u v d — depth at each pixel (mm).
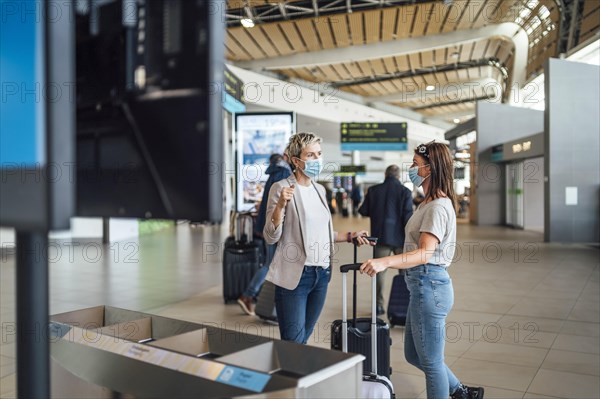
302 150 2752
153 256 10484
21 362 1263
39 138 917
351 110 24375
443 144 2525
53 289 6707
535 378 3436
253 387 1401
